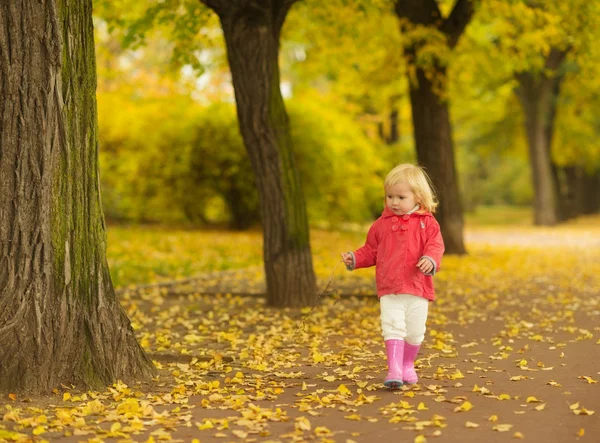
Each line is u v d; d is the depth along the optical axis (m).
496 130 48.16
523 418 5.69
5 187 6.52
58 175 6.68
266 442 5.16
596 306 12.26
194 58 15.61
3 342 6.45
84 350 6.81
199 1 13.15
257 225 30.09
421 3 19.66
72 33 6.75
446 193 21.81
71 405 6.27
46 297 6.61
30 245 6.55
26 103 6.52
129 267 17.42
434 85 20.59
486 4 18.27
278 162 12.48
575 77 21.41
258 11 12.02
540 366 7.66
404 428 5.43
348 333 9.97
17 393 6.43
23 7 6.50
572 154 49.03
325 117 29.70
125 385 6.85
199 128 28.09
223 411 6.11
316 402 6.30
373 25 19.14
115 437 5.35
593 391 6.54
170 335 9.92
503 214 65.75
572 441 5.09
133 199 29.47
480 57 22.52
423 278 6.77
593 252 24.19
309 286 12.60
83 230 6.88
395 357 6.66
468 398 6.34
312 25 18.27
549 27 17.89
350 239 28.44
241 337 9.87
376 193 31.95
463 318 11.16
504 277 16.83
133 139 29.48
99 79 37.75
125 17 17.08
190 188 28.78
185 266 18.28
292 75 38.84
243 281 15.97
